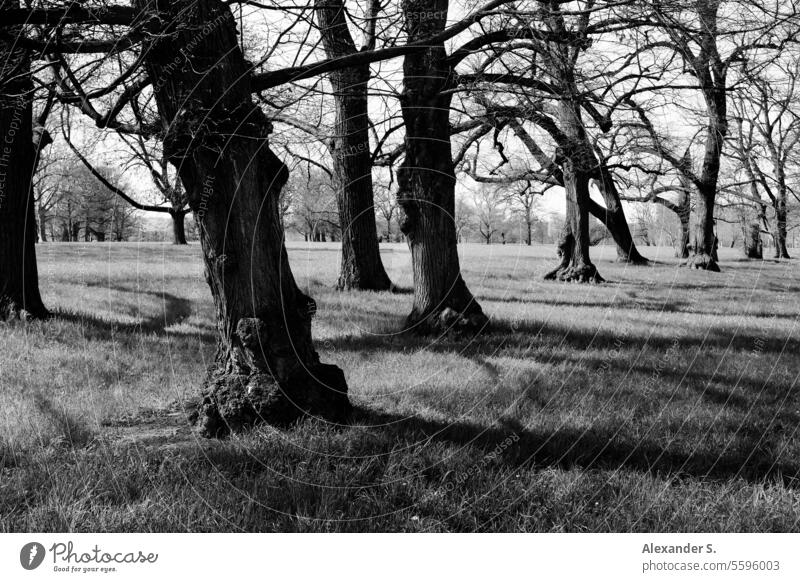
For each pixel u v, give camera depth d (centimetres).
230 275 634
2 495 467
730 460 582
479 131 1516
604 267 2859
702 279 2473
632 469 556
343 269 1891
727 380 860
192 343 1026
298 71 666
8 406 663
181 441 588
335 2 777
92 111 656
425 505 479
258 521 450
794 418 704
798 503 496
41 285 1683
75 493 475
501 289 1998
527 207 2856
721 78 1074
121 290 1655
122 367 857
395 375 857
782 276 2689
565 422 669
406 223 1177
